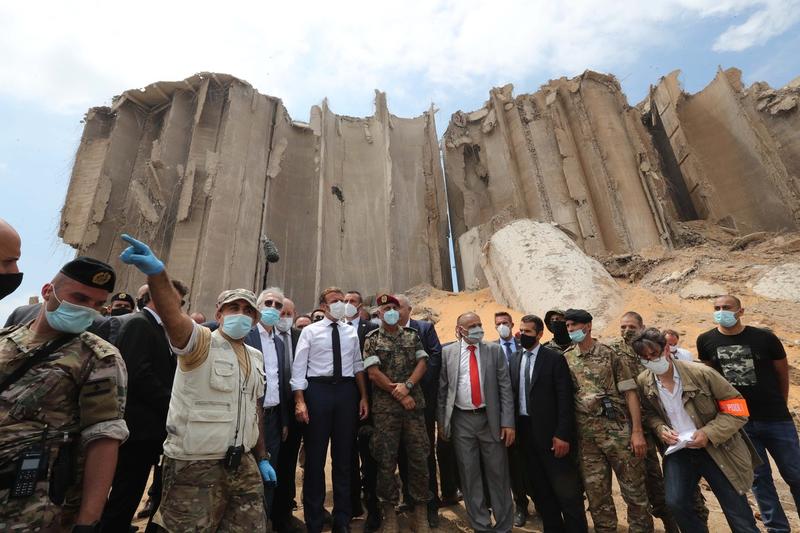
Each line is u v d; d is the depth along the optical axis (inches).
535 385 182.4
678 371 156.5
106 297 87.9
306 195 1294.3
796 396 324.5
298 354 187.0
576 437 177.2
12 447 72.9
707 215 1190.3
